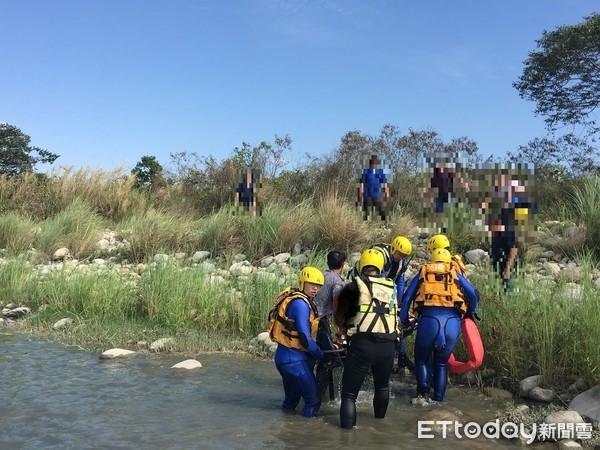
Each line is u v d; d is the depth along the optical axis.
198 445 4.86
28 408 5.69
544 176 14.59
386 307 5.45
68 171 20.05
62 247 15.52
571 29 20.84
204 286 10.00
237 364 7.59
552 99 21.61
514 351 6.67
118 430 5.16
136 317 10.00
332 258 6.48
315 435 5.16
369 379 7.05
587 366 6.11
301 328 5.62
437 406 5.99
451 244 11.31
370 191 13.33
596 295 6.61
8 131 45.56
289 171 18.36
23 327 9.53
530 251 10.26
